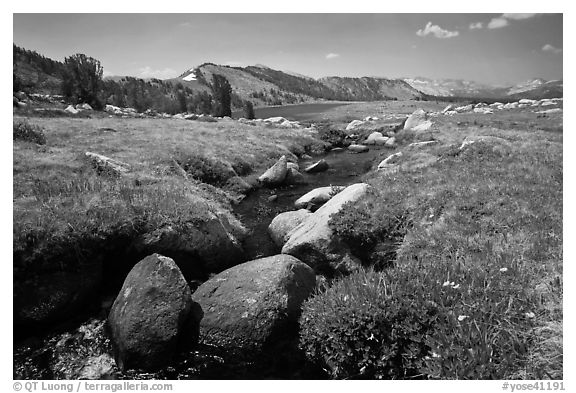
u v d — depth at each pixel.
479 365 6.21
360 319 7.48
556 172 14.21
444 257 9.91
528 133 26.53
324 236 12.17
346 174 25.44
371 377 7.25
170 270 9.11
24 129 20.27
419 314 7.26
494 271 8.23
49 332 9.78
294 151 33.16
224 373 8.40
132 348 8.34
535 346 6.23
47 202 12.08
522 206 11.69
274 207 19.06
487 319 6.85
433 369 6.49
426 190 14.00
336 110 102.44
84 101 51.84
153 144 23.94
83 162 16.67
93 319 10.22
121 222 11.74
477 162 16.91
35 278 9.99
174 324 8.54
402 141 34.41
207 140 28.94
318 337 7.96
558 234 9.73
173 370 8.45
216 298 9.28
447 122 38.56
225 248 13.04
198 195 16.45
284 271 9.31
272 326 8.50
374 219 12.46
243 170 24.47
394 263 10.70
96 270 11.07
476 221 11.38
